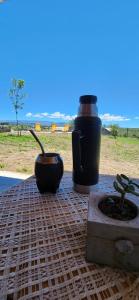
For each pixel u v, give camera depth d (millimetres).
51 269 392
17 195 773
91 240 397
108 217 401
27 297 330
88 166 750
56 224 563
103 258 400
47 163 740
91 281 365
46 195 772
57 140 8438
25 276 373
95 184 787
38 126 12133
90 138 721
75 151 732
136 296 339
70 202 709
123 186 453
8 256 427
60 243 476
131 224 373
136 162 4699
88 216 405
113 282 365
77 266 400
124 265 389
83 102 732
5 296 330
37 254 435
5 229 534
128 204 453
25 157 4910
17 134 10617
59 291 343
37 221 579
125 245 372
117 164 4398
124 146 7352
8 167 3797
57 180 766
